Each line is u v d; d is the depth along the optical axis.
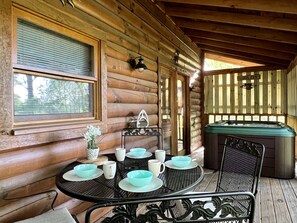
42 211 1.98
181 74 5.77
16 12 1.78
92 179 1.67
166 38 4.78
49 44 2.11
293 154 4.01
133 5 3.51
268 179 4.00
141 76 3.73
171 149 5.11
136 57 3.55
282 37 4.51
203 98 7.34
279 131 4.01
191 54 6.40
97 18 2.68
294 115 5.07
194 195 1.21
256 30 4.72
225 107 7.04
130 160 2.21
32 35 1.95
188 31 5.90
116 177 1.72
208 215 1.23
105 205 1.15
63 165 2.19
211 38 5.75
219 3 3.59
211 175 4.16
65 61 2.28
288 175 3.97
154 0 4.25
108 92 2.88
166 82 4.97
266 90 6.50
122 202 1.15
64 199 2.22
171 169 1.88
